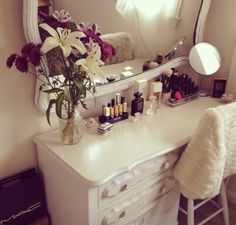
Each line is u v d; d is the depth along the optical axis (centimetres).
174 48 181
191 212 161
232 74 182
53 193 144
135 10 149
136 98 158
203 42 190
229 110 128
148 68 169
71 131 128
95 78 135
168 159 139
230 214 197
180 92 178
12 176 139
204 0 174
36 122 138
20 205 142
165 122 155
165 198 156
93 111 156
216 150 128
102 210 122
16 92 126
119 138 138
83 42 116
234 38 178
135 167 125
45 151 132
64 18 121
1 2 111
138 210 140
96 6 134
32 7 111
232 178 201
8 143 133
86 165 117
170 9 165
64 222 145
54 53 117
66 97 115
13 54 110
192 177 136
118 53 150
